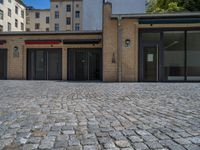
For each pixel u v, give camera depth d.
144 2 27.12
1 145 3.13
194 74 14.90
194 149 2.87
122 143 3.13
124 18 15.06
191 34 14.80
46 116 4.74
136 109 5.44
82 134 3.54
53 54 17.42
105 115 4.80
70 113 5.02
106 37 15.28
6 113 5.04
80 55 17.27
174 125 3.97
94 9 31.05
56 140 3.29
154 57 15.06
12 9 49.16
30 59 17.58
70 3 61.12
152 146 2.99
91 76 17.23
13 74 17.53
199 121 4.23
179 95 7.84
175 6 23.61
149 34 15.07
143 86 11.29
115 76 15.25
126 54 15.12
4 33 17.42
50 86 11.40
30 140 3.30
